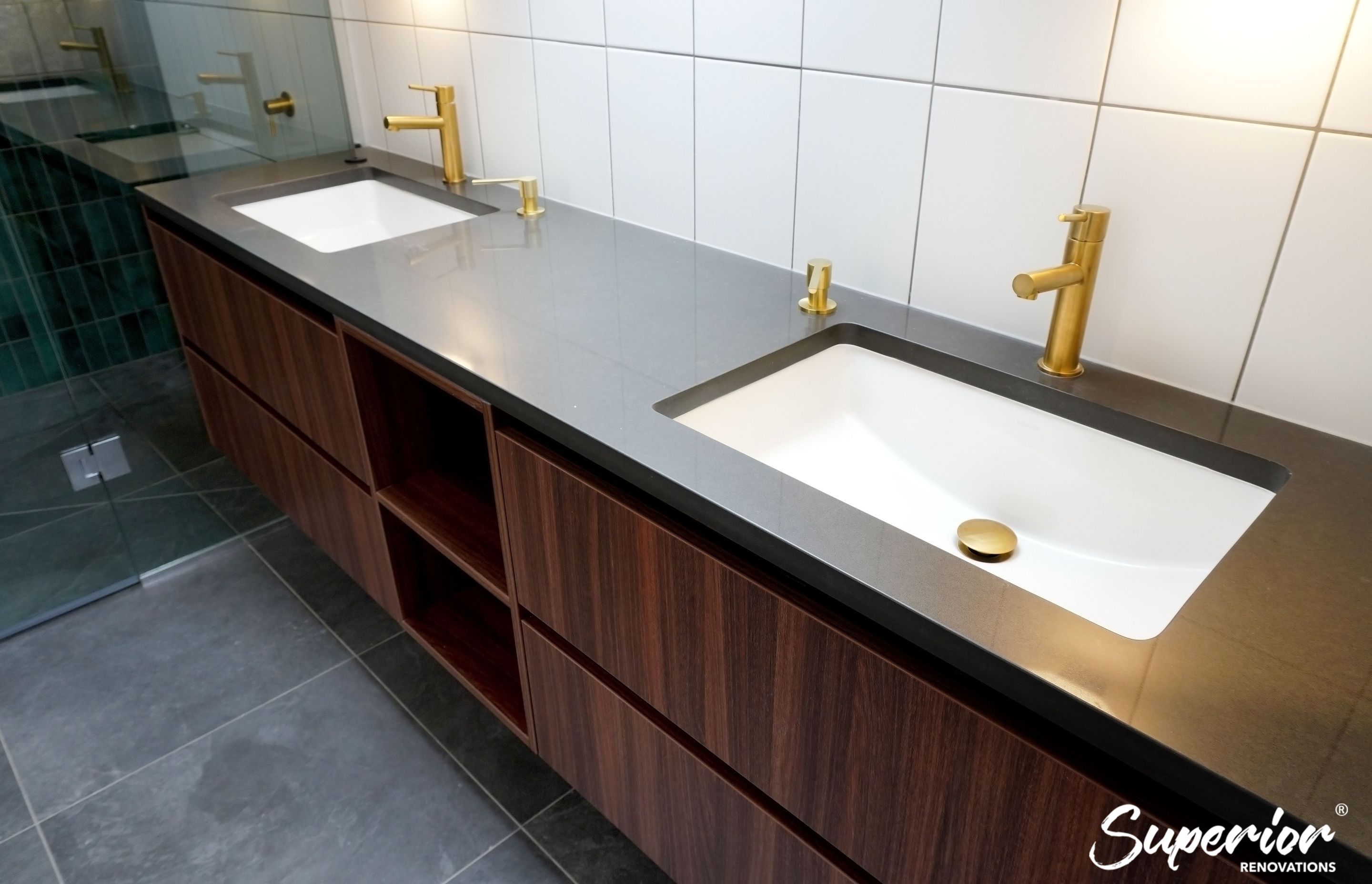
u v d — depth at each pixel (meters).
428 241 1.61
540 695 1.38
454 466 1.64
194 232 1.73
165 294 2.05
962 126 1.15
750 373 1.15
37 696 1.83
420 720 1.77
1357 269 0.90
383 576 1.71
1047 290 1.00
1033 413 1.10
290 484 1.89
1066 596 1.00
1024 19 1.05
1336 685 0.67
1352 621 0.74
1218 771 0.60
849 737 0.88
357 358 1.44
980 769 0.77
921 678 0.79
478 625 1.70
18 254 1.82
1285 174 0.92
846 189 1.31
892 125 1.22
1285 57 0.89
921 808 0.84
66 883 1.47
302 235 1.98
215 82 1.96
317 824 1.57
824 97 1.28
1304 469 0.92
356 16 2.05
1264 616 0.74
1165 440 0.99
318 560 2.21
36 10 1.73
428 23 1.88
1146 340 1.08
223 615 2.04
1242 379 1.02
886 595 0.76
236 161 2.06
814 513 0.87
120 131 1.89
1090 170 1.06
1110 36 0.99
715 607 0.96
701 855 1.19
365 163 2.09
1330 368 0.95
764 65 1.34
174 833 1.55
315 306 1.54
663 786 1.19
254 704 1.81
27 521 1.94
